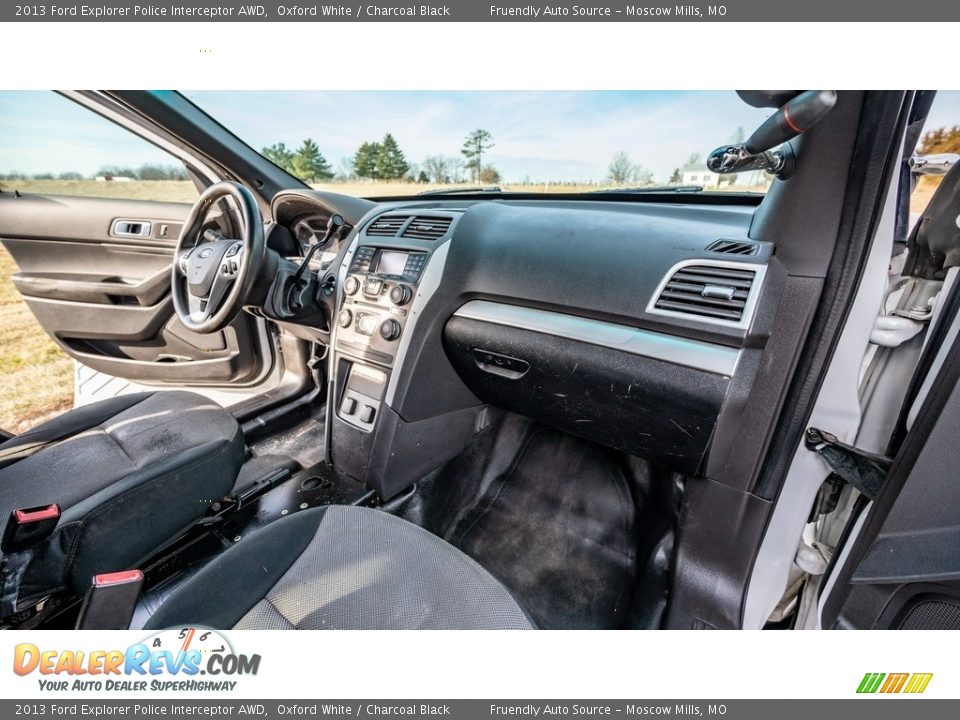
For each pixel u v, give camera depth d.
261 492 1.21
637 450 0.99
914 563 0.56
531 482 1.40
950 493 0.52
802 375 0.73
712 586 0.91
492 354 1.06
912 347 0.68
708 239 0.84
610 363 0.88
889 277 0.67
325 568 0.70
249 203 1.08
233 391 1.92
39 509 0.70
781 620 0.97
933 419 0.52
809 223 0.69
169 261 1.65
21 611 0.74
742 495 0.85
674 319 0.80
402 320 1.14
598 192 1.34
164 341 1.76
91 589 0.56
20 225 1.57
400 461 1.22
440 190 1.64
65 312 1.69
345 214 1.46
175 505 0.93
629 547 1.22
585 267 0.91
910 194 0.67
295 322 1.33
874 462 0.66
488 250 1.05
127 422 1.05
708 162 0.67
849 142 0.61
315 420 1.79
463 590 0.67
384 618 0.64
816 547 0.82
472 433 1.42
